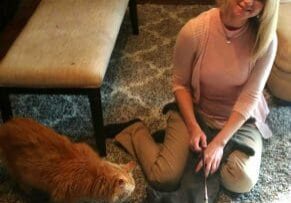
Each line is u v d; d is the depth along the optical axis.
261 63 1.49
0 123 1.92
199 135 1.54
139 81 2.17
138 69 2.24
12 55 1.67
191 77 1.57
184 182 1.55
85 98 2.08
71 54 1.65
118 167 1.54
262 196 1.64
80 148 1.57
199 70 1.51
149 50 2.37
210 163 1.50
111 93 2.10
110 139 1.88
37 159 1.50
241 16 1.33
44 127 1.61
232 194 1.65
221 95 1.59
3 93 1.68
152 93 2.10
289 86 1.93
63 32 1.77
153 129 1.92
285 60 1.88
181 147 1.58
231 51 1.45
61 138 1.58
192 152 1.57
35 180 1.52
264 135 1.76
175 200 1.53
